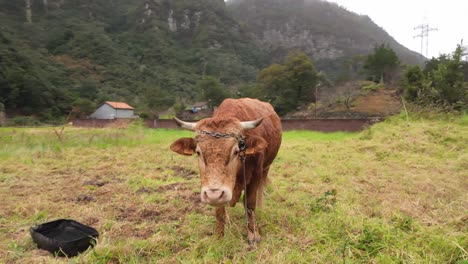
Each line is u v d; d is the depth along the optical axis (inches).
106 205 215.5
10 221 191.8
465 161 317.1
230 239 151.5
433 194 225.0
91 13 5876.0
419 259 128.3
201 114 2206.0
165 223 182.7
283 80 2059.5
